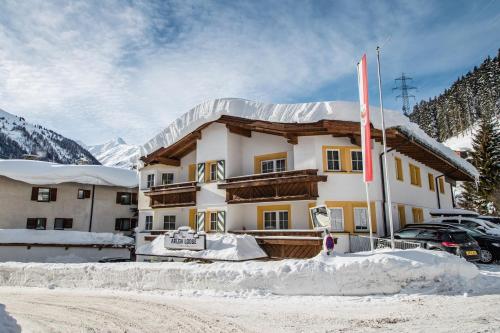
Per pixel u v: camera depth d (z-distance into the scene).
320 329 6.47
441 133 103.50
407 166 21.08
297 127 17.22
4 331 6.72
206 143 21.20
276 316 7.45
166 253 17.45
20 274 13.20
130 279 11.58
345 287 9.47
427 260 9.93
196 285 10.59
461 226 16.27
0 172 27.27
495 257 14.62
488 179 40.00
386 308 7.85
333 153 17.45
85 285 12.12
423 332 6.09
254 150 20.47
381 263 9.59
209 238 17.03
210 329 6.70
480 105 94.62
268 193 18.11
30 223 28.77
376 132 16.64
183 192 21.69
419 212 21.61
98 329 6.95
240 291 10.02
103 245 26.12
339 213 16.80
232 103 19.94
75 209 30.78
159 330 6.75
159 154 23.55
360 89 13.00
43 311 8.70
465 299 8.42
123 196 33.47
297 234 16.41
